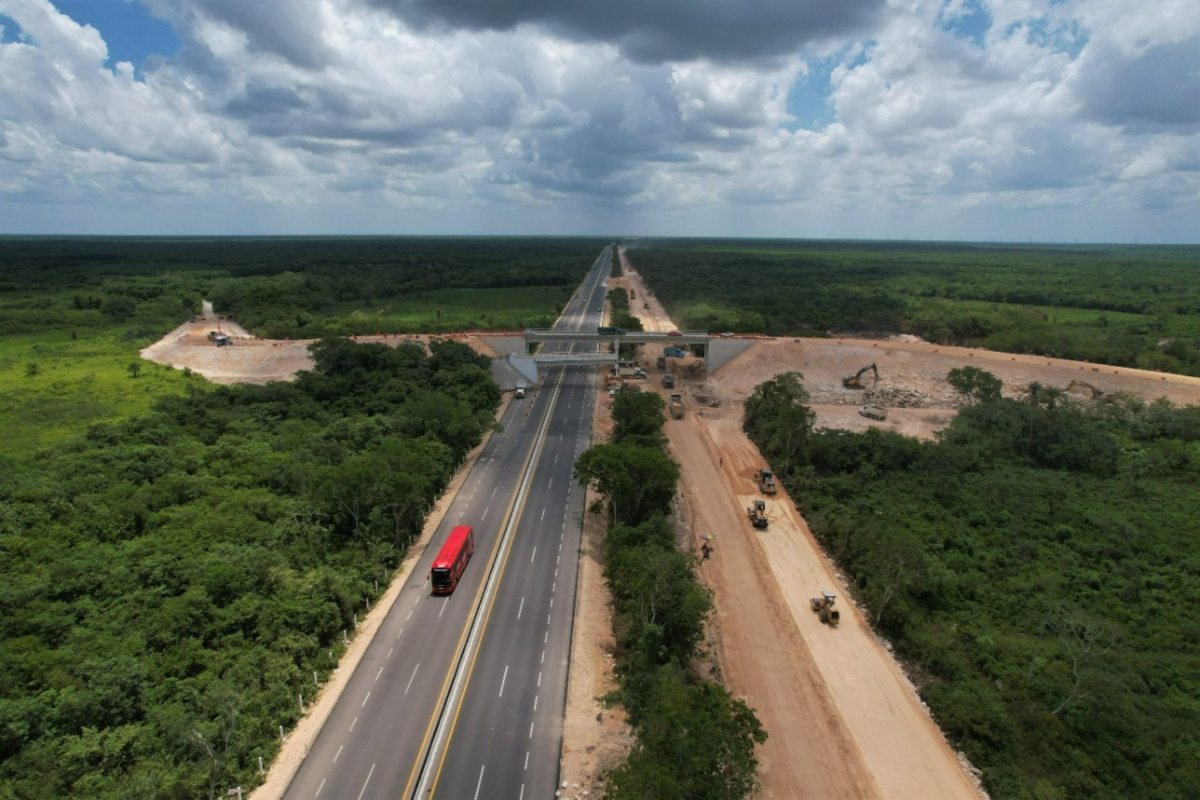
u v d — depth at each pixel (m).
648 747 54.44
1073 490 123.44
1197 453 135.88
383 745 66.38
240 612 77.50
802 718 73.50
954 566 98.88
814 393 191.38
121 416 138.75
